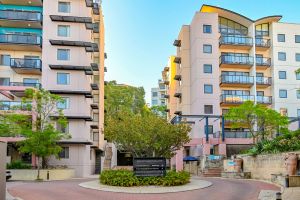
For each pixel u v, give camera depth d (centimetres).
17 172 3450
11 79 4388
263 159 2720
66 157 4203
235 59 5303
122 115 2562
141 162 2128
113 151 6100
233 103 5162
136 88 7956
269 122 4091
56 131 3475
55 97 3597
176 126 2428
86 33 4353
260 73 5516
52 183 2675
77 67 4256
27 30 4500
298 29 5606
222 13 5484
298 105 5403
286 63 5478
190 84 5459
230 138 4600
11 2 4491
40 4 4522
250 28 5516
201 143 4641
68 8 4366
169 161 4941
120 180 2091
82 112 4272
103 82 5756
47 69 4262
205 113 5084
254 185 2209
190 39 5559
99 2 5122
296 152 2284
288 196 1595
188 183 2225
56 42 4250
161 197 1708
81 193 1870
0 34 4228
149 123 2347
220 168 3575
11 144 3972
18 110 3791
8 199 1650
